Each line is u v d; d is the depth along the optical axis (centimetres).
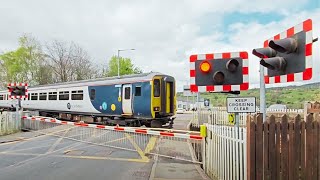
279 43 456
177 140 1314
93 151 1243
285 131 516
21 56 5434
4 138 1653
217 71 617
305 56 434
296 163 514
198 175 817
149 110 1972
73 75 5659
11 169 926
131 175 844
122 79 2159
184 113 4666
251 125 518
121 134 1441
